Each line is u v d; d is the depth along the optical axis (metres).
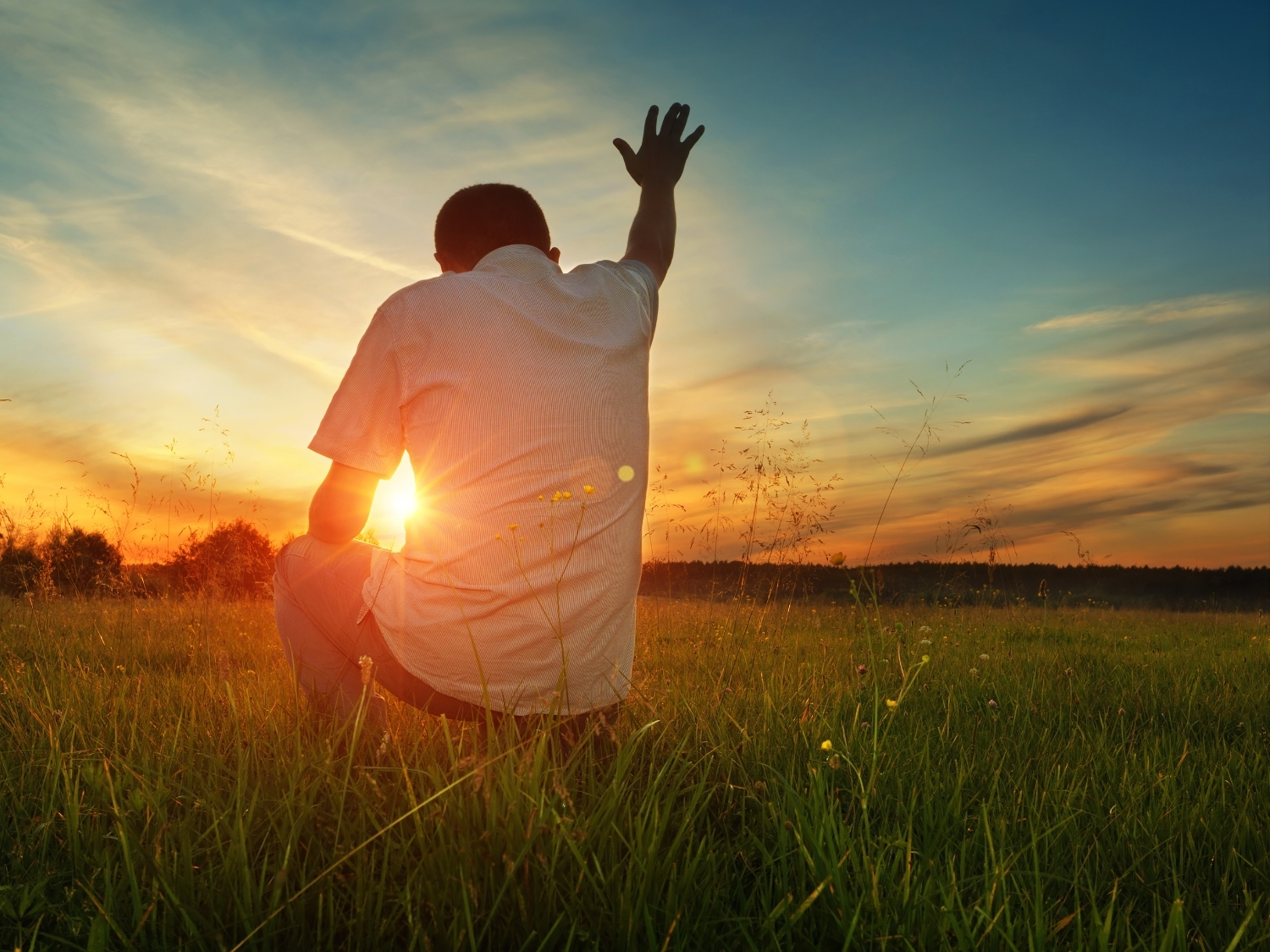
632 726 2.30
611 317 1.98
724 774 2.03
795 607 6.03
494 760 1.52
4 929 1.35
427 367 1.83
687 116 2.60
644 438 2.00
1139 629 7.94
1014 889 1.47
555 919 1.31
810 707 2.62
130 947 1.25
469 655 1.80
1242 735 2.95
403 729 2.29
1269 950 1.34
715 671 3.59
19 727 2.39
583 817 1.55
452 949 1.24
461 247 2.10
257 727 2.22
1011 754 2.42
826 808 1.65
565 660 1.78
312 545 2.07
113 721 2.35
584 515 1.83
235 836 1.46
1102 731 2.76
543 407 1.81
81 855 1.59
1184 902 1.49
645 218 2.46
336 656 2.08
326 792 1.71
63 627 5.18
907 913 1.32
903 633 3.24
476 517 1.79
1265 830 1.81
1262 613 11.77
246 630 5.23
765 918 1.35
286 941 1.32
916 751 2.32
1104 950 1.24
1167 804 1.96
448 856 1.38
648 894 1.36
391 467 1.93
